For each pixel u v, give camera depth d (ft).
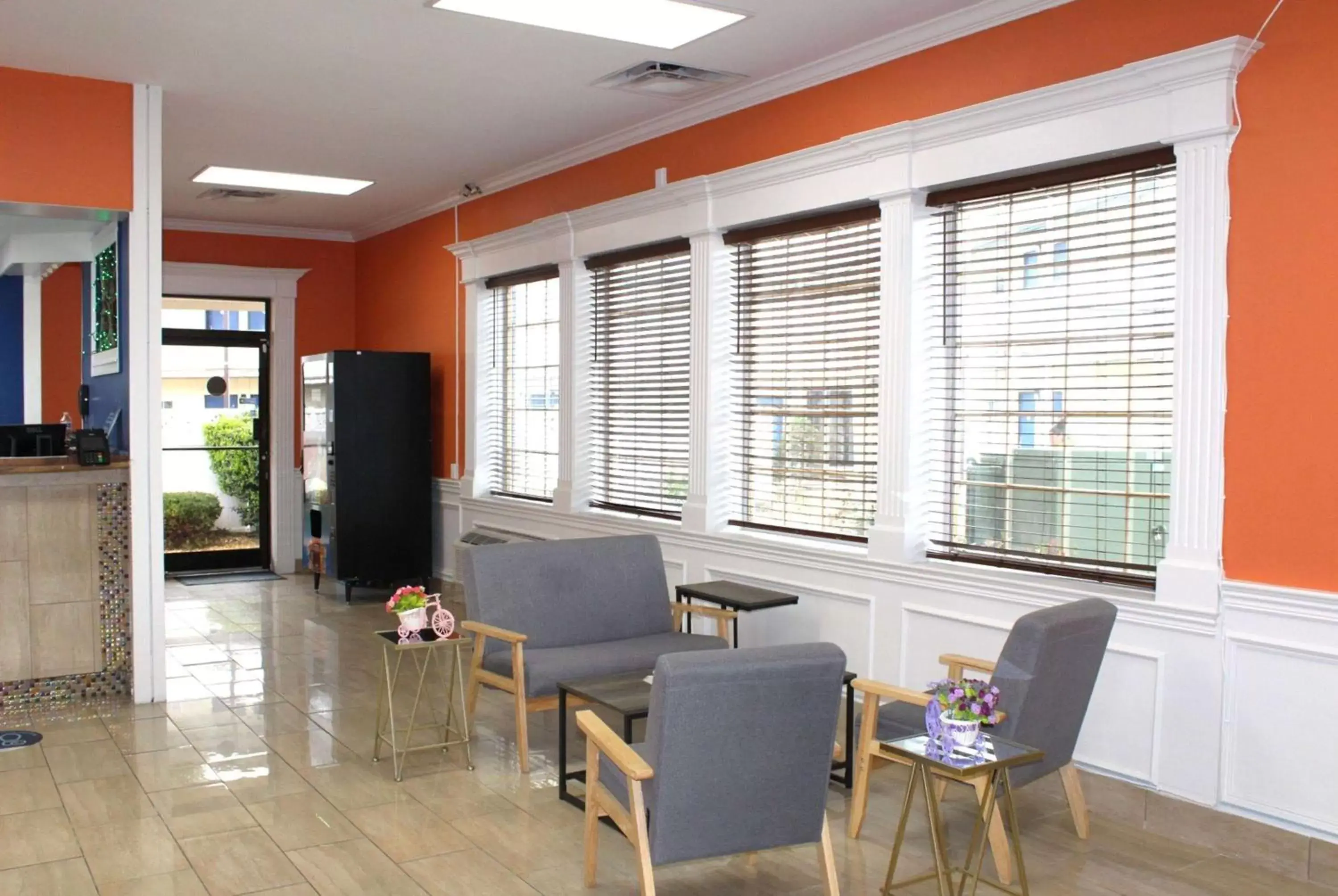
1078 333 13.88
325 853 11.85
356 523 27.35
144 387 17.78
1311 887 11.07
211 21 15.15
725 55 16.53
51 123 17.28
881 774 14.29
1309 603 11.26
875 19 14.94
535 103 19.12
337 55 16.65
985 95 14.55
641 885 9.57
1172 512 12.50
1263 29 11.62
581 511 23.13
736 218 18.40
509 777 14.29
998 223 14.80
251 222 31.12
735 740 9.50
